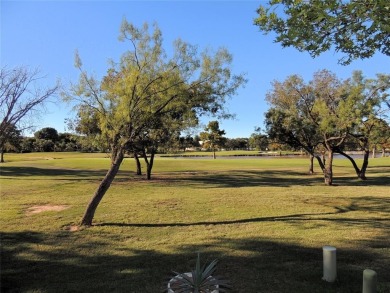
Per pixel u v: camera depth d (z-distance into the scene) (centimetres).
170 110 1052
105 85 1074
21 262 680
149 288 546
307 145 2467
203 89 1059
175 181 2370
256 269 622
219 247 762
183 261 673
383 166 4366
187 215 1127
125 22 995
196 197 1541
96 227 958
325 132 2177
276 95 2672
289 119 2298
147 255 715
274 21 517
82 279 591
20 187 1920
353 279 568
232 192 1728
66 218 1072
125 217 1093
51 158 6009
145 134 1998
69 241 826
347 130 2089
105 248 769
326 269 565
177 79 1003
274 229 929
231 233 889
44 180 2339
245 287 542
